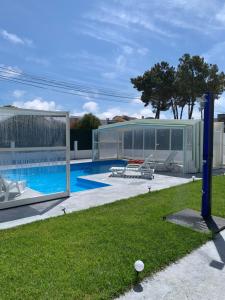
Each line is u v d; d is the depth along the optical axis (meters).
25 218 6.80
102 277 3.96
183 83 37.78
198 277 4.16
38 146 8.77
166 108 40.66
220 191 9.66
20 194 8.68
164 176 13.95
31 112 8.45
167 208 7.43
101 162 20.62
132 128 19.44
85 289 3.68
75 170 17.38
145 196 8.92
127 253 4.71
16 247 4.91
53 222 6.28
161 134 18.33
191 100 38.59
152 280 4.03
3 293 3.56
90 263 4.34
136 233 5.60
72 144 23.77
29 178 8.87
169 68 39.47
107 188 10.58
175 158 17.41
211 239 5.54
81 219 6.47
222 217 6.84
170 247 5.01
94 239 5.27
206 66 37.78
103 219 6.46
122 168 14.50
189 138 15.49
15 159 8.42
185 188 10.22
